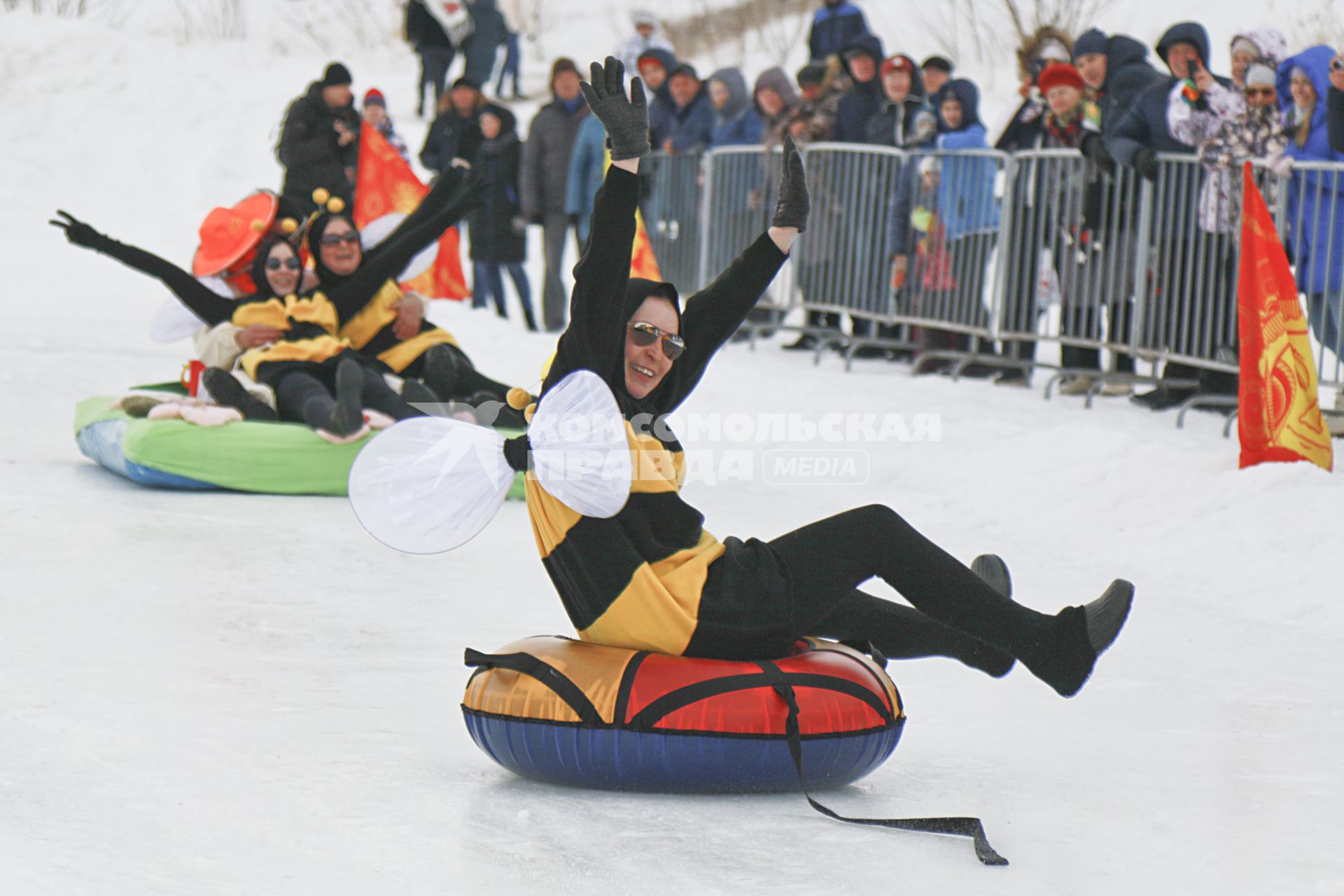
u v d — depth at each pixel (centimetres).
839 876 788
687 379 992
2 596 1382
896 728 939
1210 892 782
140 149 6056
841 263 3100
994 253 2789
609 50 6844
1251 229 1886
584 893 750
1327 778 1002
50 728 1002
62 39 6469
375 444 952
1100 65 2609
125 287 4481
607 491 891
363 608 1420
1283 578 1595
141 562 1564
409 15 5919
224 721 1042
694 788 914
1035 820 899
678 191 3547
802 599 932
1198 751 1062
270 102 6431
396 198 2819
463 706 944
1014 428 2308
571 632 1350
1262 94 2284
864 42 3100
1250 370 1891
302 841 816
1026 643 918
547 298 3872
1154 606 1547
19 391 2794
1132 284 2545
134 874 754
